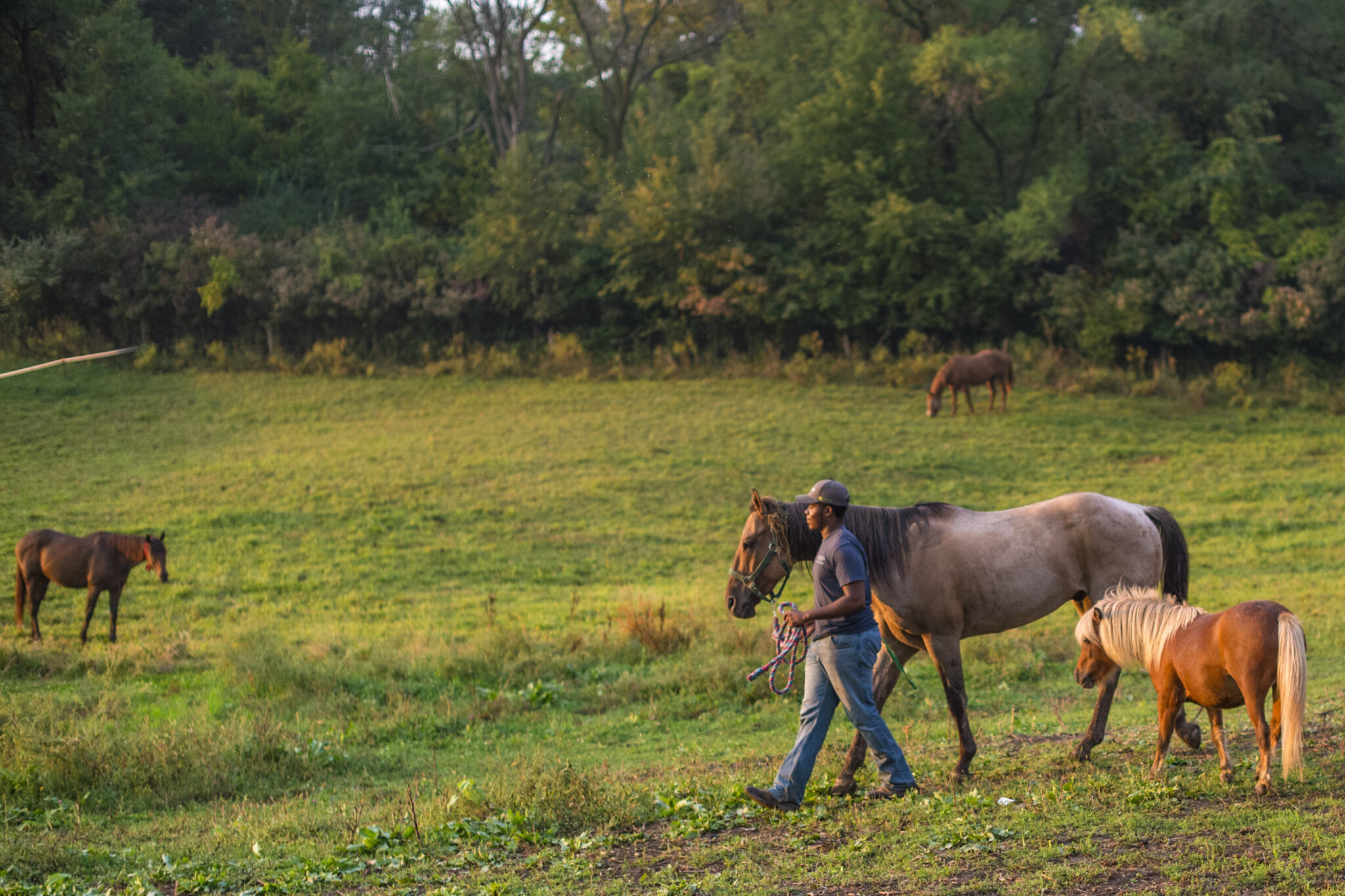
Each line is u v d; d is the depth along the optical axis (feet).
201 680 39.19
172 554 65.00
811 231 129.90
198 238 127.34
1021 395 109.70
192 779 25.95
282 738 29.32
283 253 130.72
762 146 141.49
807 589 56.65
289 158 159.22
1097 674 22.26
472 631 47.29
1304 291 110.83
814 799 20.48
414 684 36.83
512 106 160.35
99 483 82.38
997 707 31.58
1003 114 133.80
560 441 95.25
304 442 95.71
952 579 22.61
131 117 136.98
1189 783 18.98
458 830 19.97
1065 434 95.04
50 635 49.44
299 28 197.26
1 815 22.81
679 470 85.46
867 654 19.42
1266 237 120.67
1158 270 119.03
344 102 159.22
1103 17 127.34
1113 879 14.85
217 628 50.60
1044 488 79.51
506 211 131.75
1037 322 125.70
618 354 125.59
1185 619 19.74
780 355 125.90
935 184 133.18
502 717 33.27
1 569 61.16
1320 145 137.90
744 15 164.55
